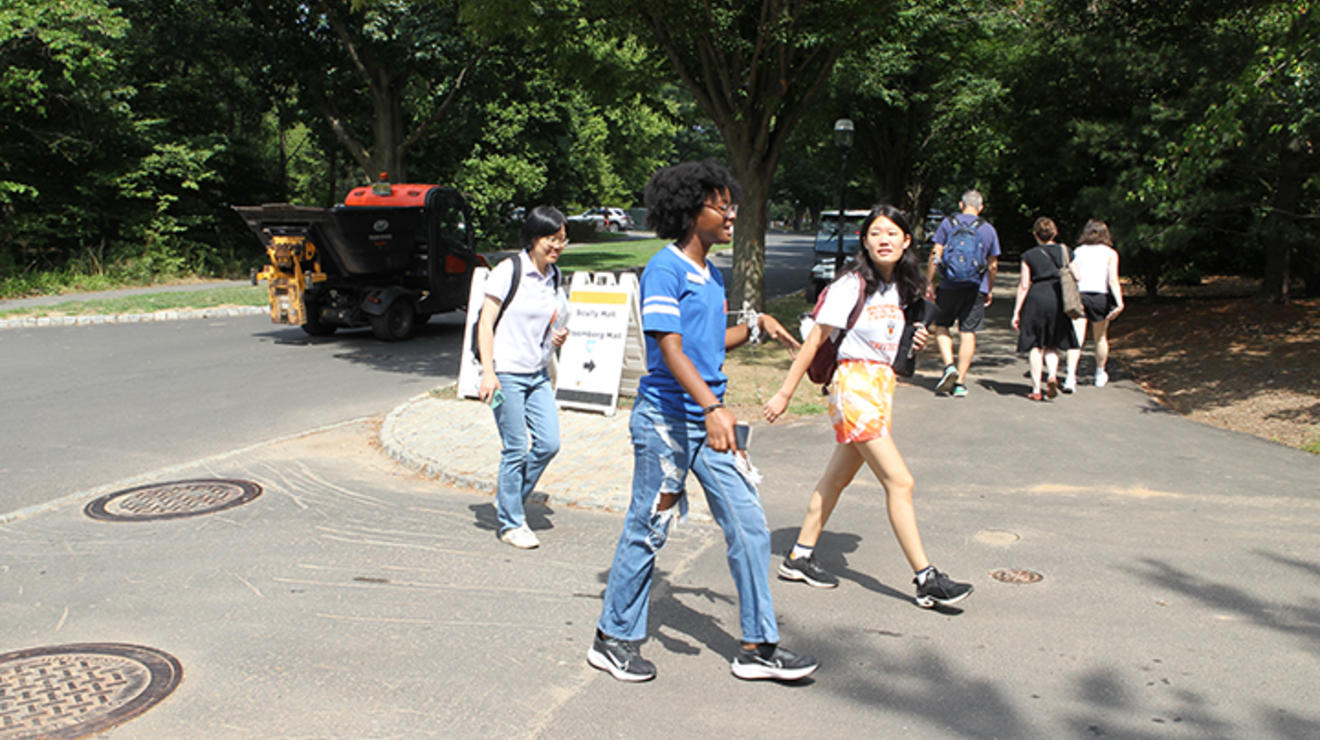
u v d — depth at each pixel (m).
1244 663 3.76
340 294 15.32
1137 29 15.14
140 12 26.83
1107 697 3.50
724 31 12.16
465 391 9.69
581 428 8.48
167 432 8.62
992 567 4.90
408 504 6.30
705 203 3.48
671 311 3.43
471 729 3.32
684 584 4.77
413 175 32.25
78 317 17.55
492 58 25.61
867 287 4.21
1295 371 9.66
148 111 28.72
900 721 3.36
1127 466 6.91
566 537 5.57
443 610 4.43
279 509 6.15
